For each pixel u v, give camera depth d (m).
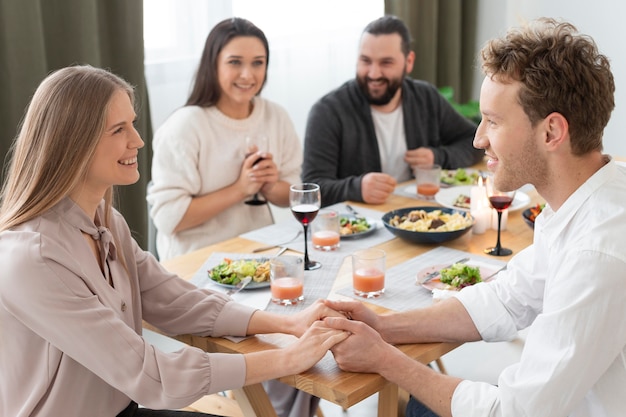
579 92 1.40
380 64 3.08
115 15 3.25
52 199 1.49
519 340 3.20
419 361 1.64
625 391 1.39
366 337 1.55
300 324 1.70
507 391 1.42
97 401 1.55
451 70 4.94
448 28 4.86
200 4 3.76
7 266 1.43
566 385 1.37
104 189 1.60
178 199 2.62
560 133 1.43
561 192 1.49
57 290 1.43
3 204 1.54
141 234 3.48
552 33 1.44
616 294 1.34
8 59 2.89
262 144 2.63
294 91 4.32
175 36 3.72
